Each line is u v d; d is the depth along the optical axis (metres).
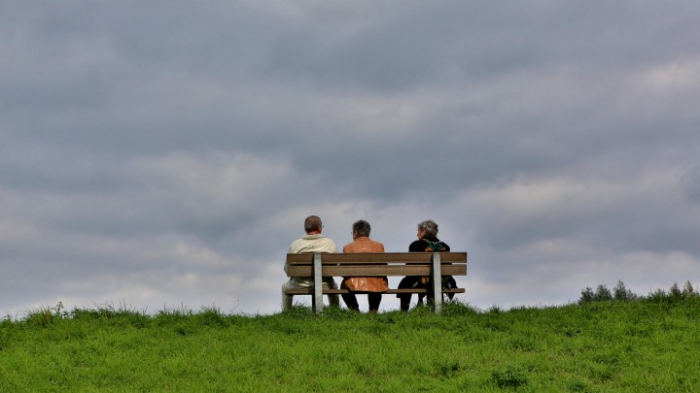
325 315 16.55
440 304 17.02
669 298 17.36
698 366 12.94
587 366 13.18
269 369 13.20
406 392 11.93
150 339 14.91
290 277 17.78
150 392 12.02
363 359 13.50
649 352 13.82
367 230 18.33
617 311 16.66
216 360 13.64
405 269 17.22
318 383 12.39
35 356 13.73
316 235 17.94
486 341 14.80
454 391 11.84
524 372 12.32
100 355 13.96
